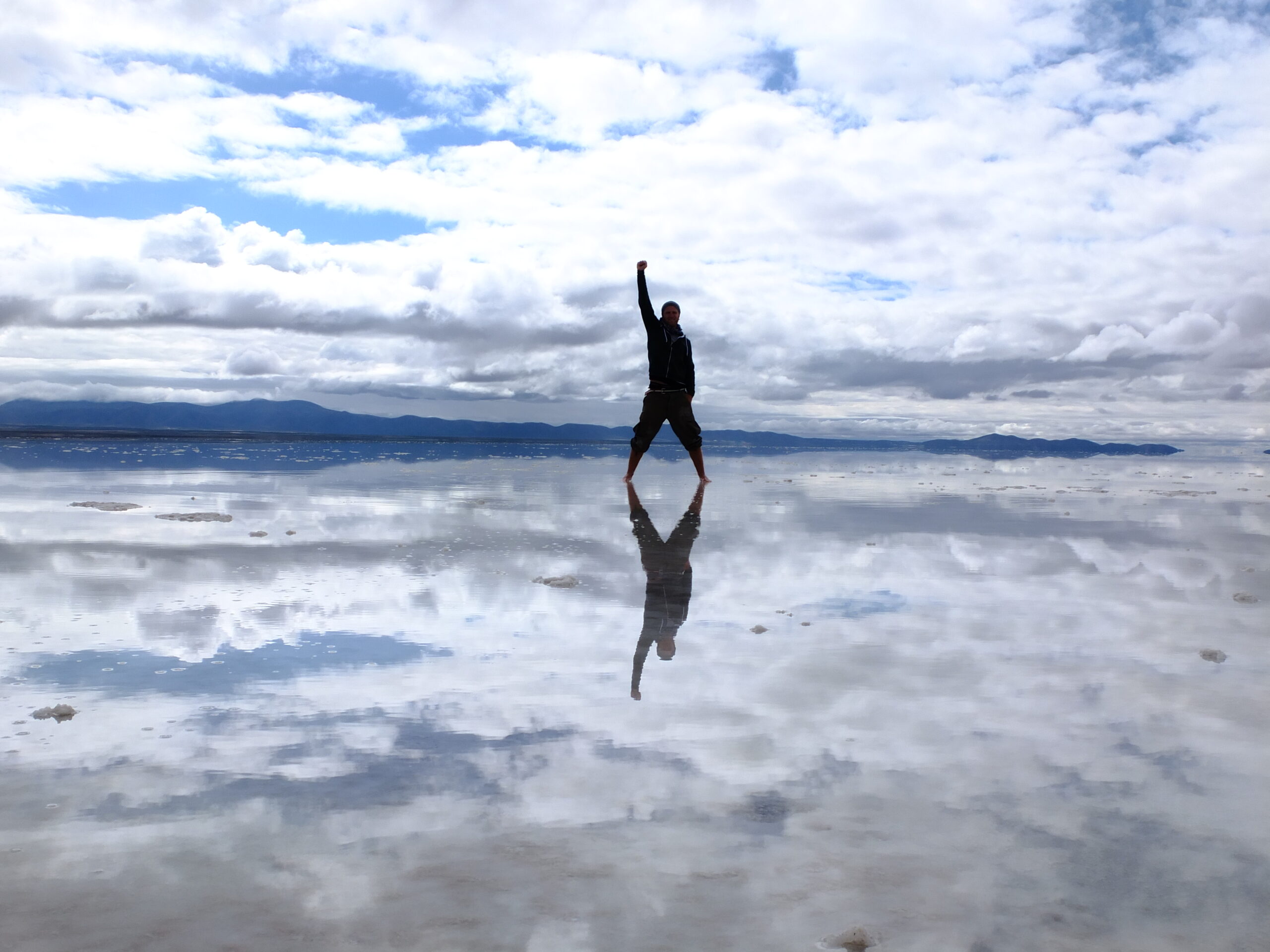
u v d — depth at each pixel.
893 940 1.05
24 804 1.40
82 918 1.07
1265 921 1.11
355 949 1.02
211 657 2.31
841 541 4.89
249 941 1.03
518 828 1.33
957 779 1.54
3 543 4.42
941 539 5.02
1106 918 1.11
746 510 6.80
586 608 3.00
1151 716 1.89
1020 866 1.23
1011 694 2.04
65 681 2.08
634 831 1.33
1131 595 3.32
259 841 1.28
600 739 1.72
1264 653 2.45
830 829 1.34
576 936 1.05
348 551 4.26
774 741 1.72
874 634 2.65
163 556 4.05
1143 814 1.41
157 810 1.38
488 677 2.14
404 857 1.24
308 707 1.90
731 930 1.07
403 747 1.67
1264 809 1.43
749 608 3.03
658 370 9.73
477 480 10.19
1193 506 7.68
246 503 6.73
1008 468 17.25
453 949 1.02
